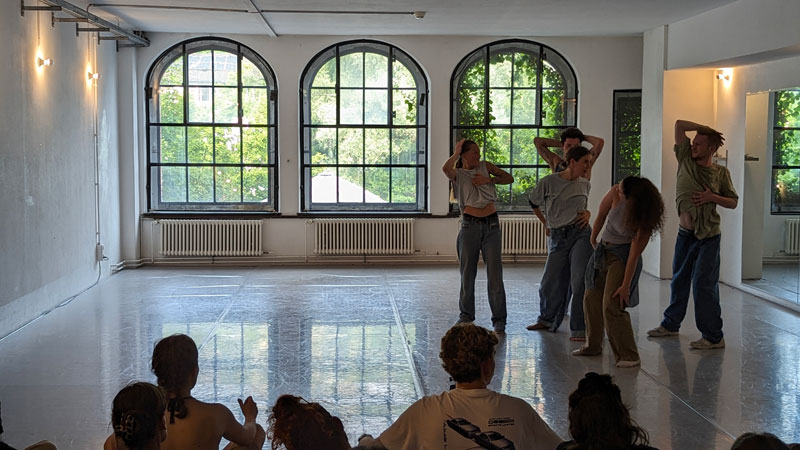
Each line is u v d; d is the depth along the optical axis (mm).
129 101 11023
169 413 3109
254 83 11430
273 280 10133
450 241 11617
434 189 11562
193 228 11250
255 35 11273
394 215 11484
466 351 2920
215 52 11359
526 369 6031
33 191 7781
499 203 11781
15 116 7328
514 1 8508
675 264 7000
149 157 11430
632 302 6188
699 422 4863
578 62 11477
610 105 11539
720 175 6648
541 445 2936
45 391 5488
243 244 11297
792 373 5930
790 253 8281
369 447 2555
